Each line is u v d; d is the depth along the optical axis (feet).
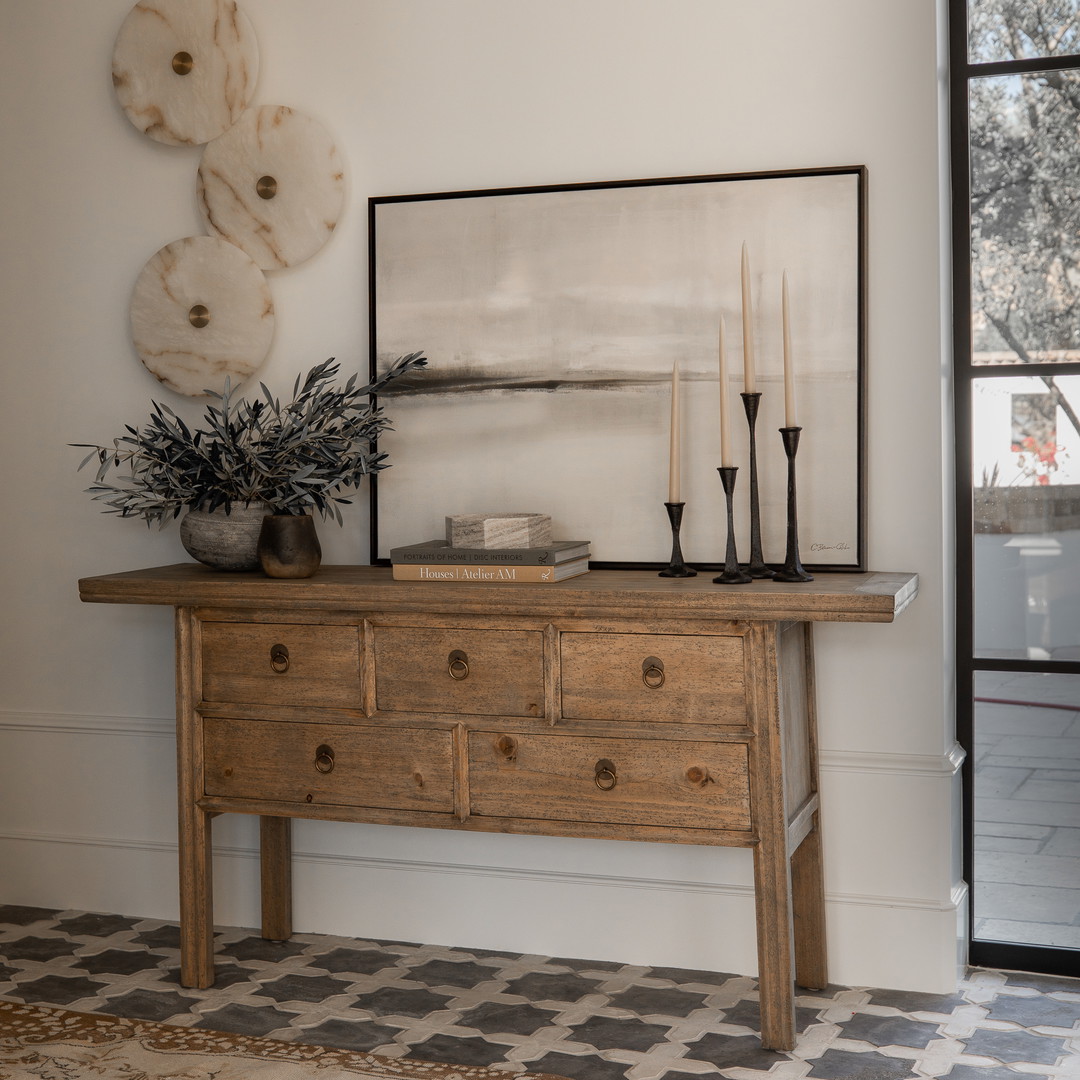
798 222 8.97
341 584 8.50
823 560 9.03
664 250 9.27
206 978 9.27
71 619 11.09
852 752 9.16
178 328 10.44
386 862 10.25
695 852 9.52
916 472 8.94
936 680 8.98
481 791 8.42
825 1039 8.20
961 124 9.33
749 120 9.16
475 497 9.80
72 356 10.91
